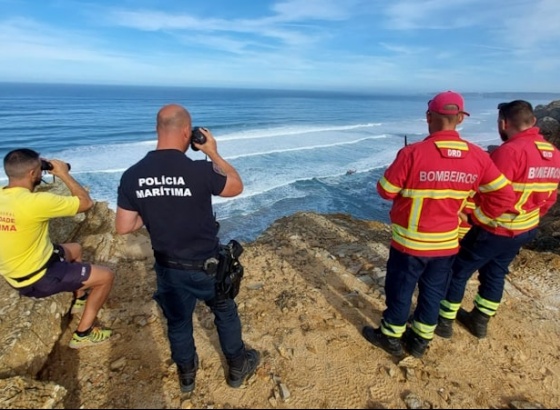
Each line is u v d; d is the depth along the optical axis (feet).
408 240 8.55
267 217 55.93
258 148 108.47
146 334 10.36
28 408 7.40
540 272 14.40
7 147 103.91
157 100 360.28
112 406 8.05
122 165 82.99
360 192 70.90
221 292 7.66
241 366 8.60
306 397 8.43
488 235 9.36
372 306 12.07
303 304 11.96
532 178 8.82
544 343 10.62
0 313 10.02
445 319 10.39
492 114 315.99
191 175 6.86
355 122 222.28
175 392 8.45
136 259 14.88
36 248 8.60
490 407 8.40
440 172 7.78
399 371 9.32
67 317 10.91
